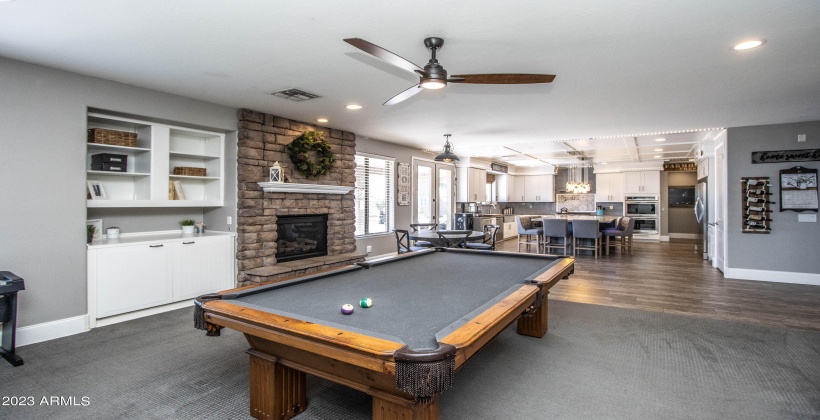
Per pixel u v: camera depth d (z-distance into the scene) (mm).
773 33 2627
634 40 2752
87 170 3701
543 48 2893
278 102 4484
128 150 4168
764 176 5816
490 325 1696
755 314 4137
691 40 2744
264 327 1757
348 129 6070
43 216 3307
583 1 2205
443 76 2635
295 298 2289
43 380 2611
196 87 3912
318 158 5605
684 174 11758
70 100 3443
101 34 2658
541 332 3445
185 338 3381
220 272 4609
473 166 10188
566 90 3969
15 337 3008
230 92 4090
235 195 4762
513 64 3236
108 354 3037
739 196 5977
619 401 2365
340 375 1833
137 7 2277
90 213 4074
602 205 11953
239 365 2852
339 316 1937
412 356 1337
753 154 5852
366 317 1925
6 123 3111
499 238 11070
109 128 4137
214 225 5023
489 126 5801
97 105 3605
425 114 5066
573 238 8336
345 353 1502
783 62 3170
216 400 2359
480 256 3977
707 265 7160
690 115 5098
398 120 5438
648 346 3248
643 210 11273
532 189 12812
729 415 2207
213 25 2527
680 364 2893
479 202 10641
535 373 2750
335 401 2361
